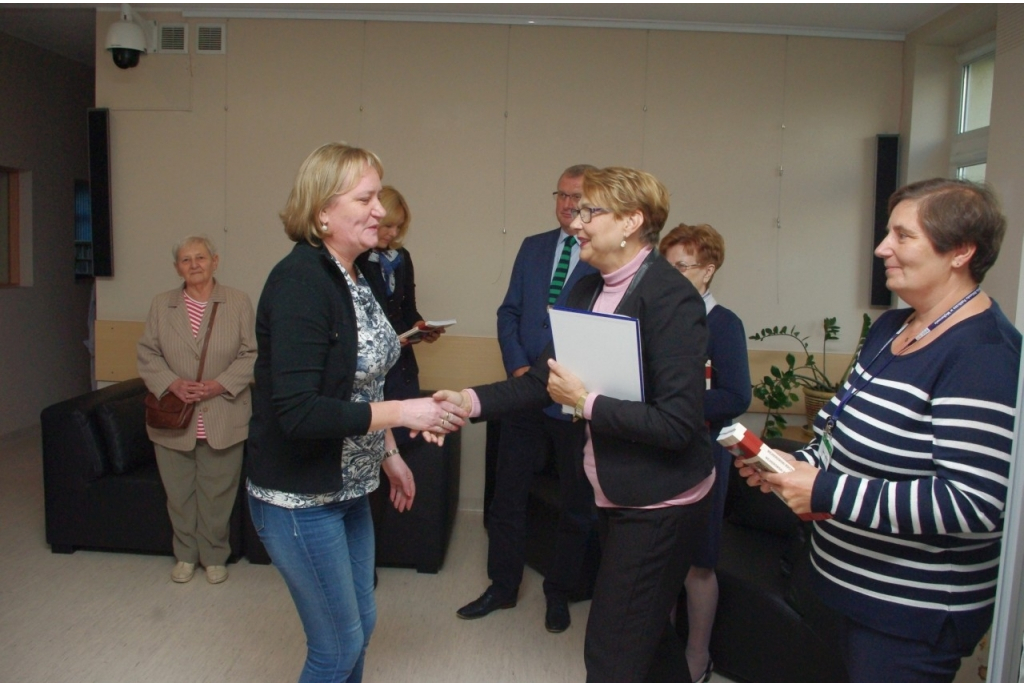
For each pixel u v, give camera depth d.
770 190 3.81
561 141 3.80
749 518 2.73
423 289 3.89
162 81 3.85
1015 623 1.26
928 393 1.28
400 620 2.73
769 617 2.19
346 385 1.56
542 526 3.11
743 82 3.76
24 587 2.91
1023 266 1.30
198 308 3.01
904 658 1.35
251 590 2.95
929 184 1.32
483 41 3.78
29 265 5.16
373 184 1.58
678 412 1.45
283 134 3.85
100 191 3.87
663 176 3.81
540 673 2.39
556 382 1.61
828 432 1.50
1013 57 2.80
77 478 3.16
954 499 1.21
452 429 1.70
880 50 3.73
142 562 3.19
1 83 4.75
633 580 1.57
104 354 3.97
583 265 2.62
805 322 3.86
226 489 3.00
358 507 1.83
